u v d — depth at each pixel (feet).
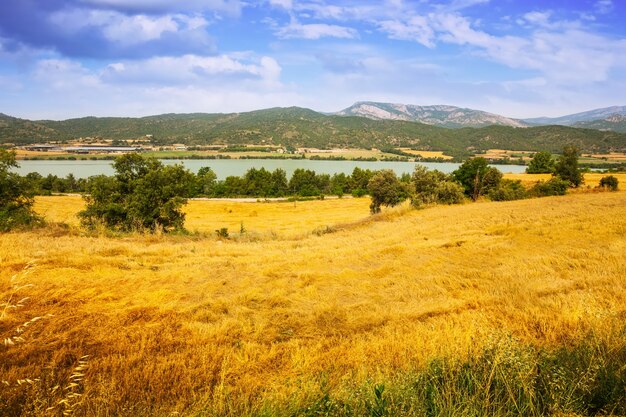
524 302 28.07
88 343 18.97
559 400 12.05
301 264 41.78
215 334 21.52
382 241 58.13
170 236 56.95
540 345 19.03
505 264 41.68
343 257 45.73
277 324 24.25
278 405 12.85
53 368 15.96
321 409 12.00
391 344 20.29
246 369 17.52
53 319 21.43
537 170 325.21
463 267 41.11
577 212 82.58
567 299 28.04
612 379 13.20
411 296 31.09
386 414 11.23
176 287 30.71
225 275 35.55
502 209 96.53
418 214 95.71
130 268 35.53
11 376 15.05
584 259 42.04
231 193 360.28
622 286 31.45
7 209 58.49
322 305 27.78
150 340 19.79
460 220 80.48
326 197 344.90
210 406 13.41
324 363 18.42
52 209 204.33
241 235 65.05
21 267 30.71
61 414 13.08
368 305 28.68
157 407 14.23
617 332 16.85
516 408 11.84
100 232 54.44
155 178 79.97
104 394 14.44
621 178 267.18
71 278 29.50
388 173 154.71
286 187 383.65
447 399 12.10
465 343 18.45
